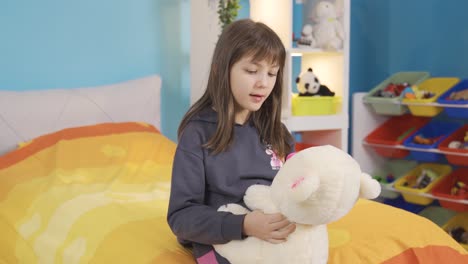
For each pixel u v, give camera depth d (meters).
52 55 2.29
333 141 2.58
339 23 2.51
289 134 1.36
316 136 2.68
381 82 2.91
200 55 2.38
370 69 2.96
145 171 1.87
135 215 1.44
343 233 1.27
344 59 2.52
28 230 1.51
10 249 1.50
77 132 1.96
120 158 1.90
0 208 1.63
